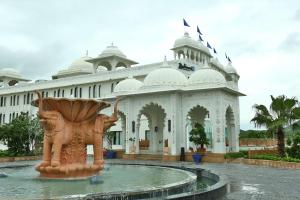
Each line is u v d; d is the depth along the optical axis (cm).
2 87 5662
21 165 1986
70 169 1331
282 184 1377
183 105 2992
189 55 4466
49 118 1356
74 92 4734
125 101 3319
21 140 3100
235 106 3150
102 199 855
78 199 814
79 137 1415
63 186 1118
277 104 2542
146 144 3838
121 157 3362
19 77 6288
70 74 5409
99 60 4816
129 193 905
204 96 2889
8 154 2902
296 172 1880
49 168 1345
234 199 1014
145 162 2611
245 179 1552
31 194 945
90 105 1388
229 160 2669
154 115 3491
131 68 4191
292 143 2886
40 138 3275
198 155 2709
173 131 2936
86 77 4594
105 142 3953
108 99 3475
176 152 2908
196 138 2806
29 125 3180
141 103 3178
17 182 1231
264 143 4397
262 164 2403
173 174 1512
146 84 3130
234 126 3100
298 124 2577
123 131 3469
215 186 1051
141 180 1288
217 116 2800
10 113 5462
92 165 1401
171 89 2934
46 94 5050
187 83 2998
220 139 2759
